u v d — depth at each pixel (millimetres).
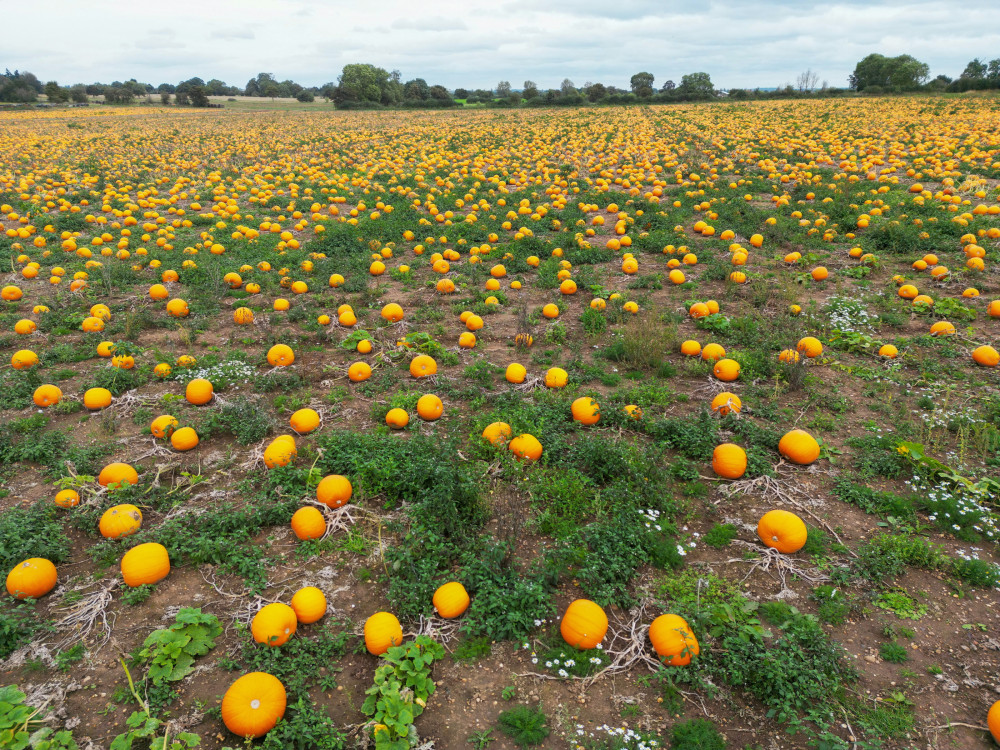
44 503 7582
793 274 16016
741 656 5438
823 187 26125
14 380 10938
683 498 7836
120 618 6137
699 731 4906
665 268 17562
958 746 4762
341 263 18094
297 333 13438
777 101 78875
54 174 34531
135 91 128250
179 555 6809
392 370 11578
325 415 9883
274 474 7996
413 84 108125
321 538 7164
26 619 5934
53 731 4980
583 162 37594
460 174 34375
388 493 7836
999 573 6359
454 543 6930
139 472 8492
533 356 12109
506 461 8312
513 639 5879
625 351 11719
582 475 8039
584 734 4945
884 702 5125
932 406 9641
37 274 17688
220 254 19641
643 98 92062
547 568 6504
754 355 11375
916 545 6672
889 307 13680
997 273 15469
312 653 5734
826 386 10523
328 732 4930
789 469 8312
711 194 26281
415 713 5062
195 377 11055
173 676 5410
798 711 5074
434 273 17672
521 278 17141
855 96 81000
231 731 4953
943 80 82250
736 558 6793
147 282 17062
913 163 30297
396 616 6090
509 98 96438
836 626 5914
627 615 6113
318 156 42938
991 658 5527
